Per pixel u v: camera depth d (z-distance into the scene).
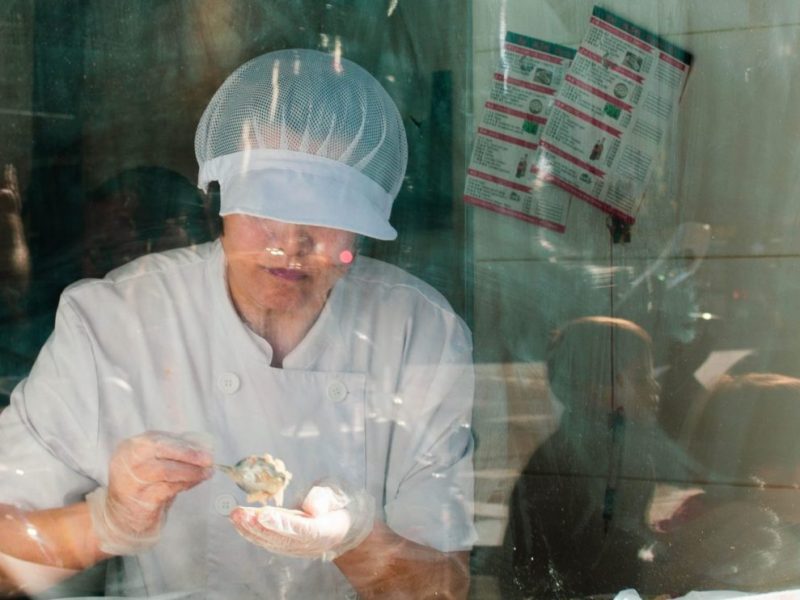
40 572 1.44
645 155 1.80
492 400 1.74
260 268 1.51
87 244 1.54
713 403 1.89
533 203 1.75
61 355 1.50
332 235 1.54
